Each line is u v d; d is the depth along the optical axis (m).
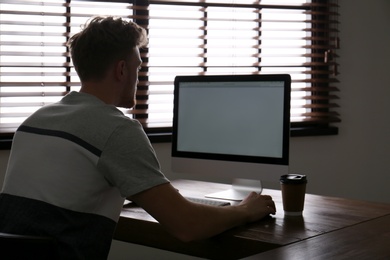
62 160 1.53
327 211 2.14
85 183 1.54
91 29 1.65
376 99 4.06
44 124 1.59
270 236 1.76
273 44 3.74
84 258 1.53
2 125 2.95
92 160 1.52
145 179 1.52
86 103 1.61
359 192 4.04
